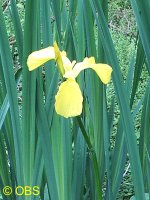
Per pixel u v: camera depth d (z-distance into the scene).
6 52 0.43
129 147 0.39
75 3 0.47
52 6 0.46
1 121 0.46
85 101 0.50
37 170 0.47
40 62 0.34
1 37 0.43
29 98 0.43
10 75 0.44
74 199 0.50
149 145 0.46
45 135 0.44
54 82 0.44
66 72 0.32
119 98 0.39
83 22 0.49
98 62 0.49
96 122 0.50
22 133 0.45
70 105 0.30
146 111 0.47
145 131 0.48
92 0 0.40
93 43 0.47
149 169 0.44
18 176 0.47
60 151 0.47
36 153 0.46
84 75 0.50
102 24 0.39
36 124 0.45
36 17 0.42
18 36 0.48
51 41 0.47
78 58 0.49
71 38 0.49
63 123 0.47
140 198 0.40
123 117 0.39
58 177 0.48
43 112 0.44
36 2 0.42
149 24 0.39
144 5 0.39
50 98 0.45
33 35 0.42
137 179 0.40
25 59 0.43
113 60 0.39
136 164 0.39
